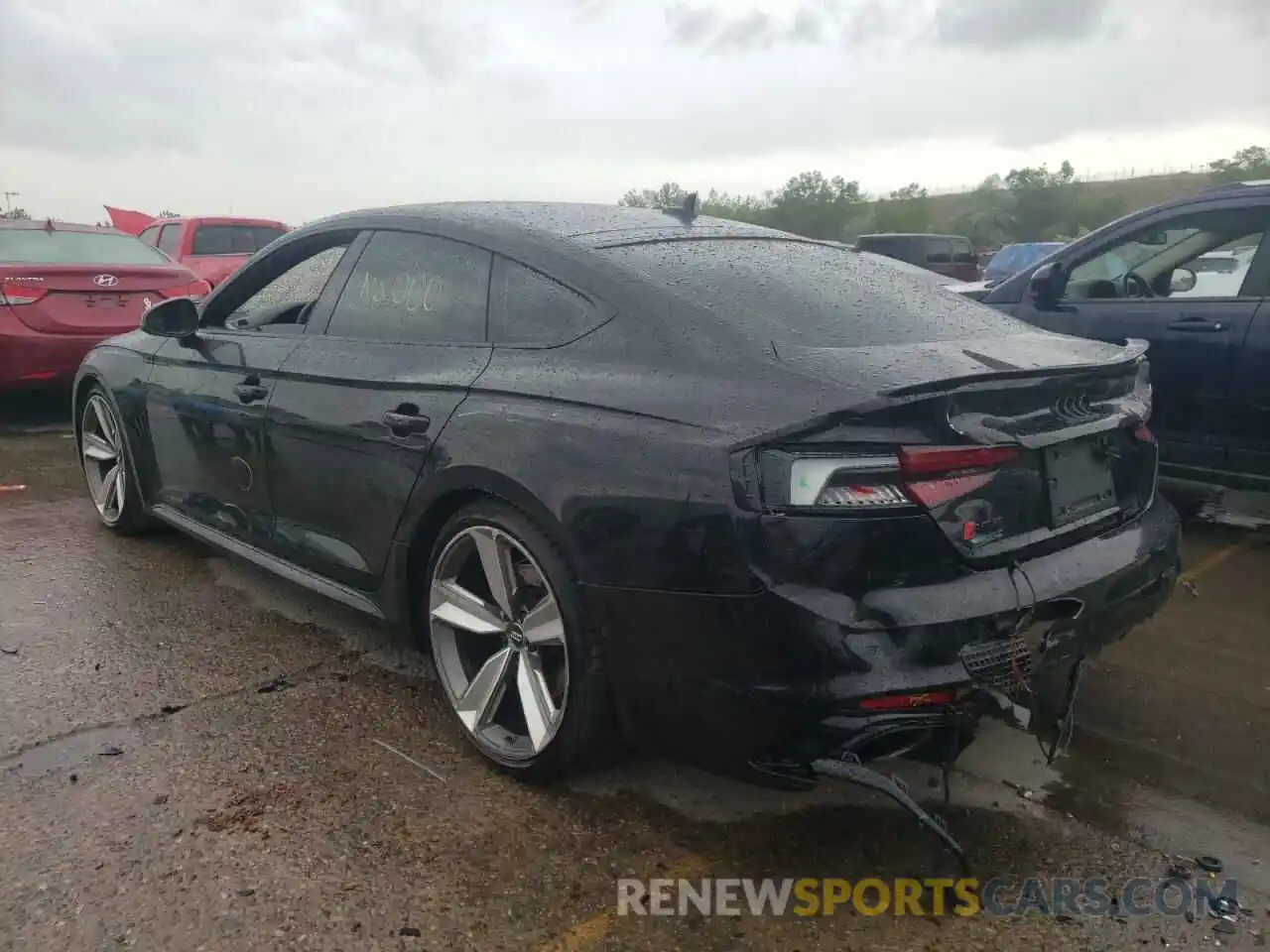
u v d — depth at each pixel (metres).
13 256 7.55
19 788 2.81
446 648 3.15
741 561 2.31
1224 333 4.94
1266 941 2.34
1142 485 3.06
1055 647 2.54
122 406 4.67
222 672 3.57
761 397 2.41
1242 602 4.35
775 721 2.32
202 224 12.82
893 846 2.67
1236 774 3.02
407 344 3.29
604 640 2.61
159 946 2.24
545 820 2.74
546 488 2.65
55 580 4.42
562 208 3.57
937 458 2.30
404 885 2.46
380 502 3.22
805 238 3.91
